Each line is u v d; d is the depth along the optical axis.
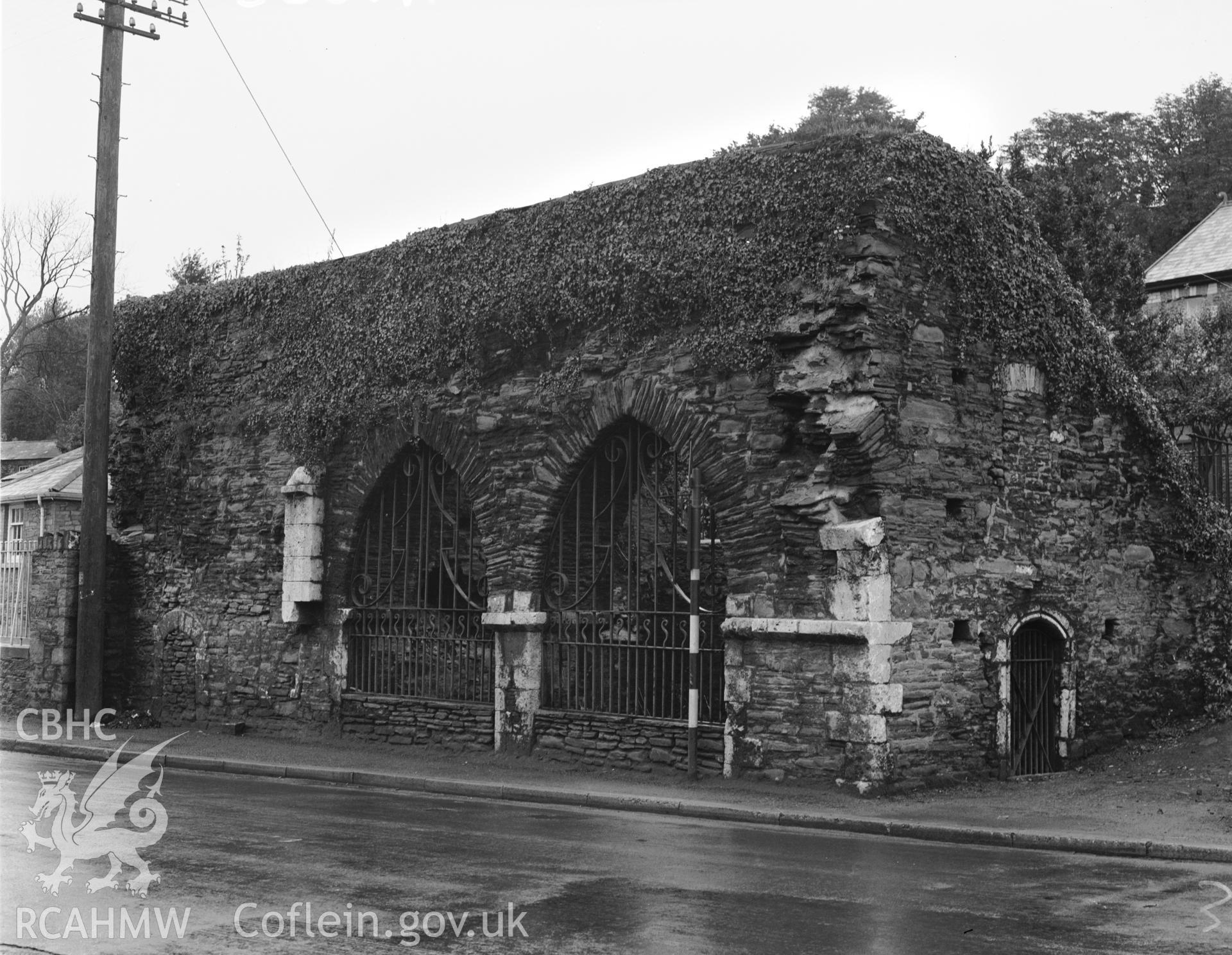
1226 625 17.12
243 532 20.92
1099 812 12.51
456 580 18.08
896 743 13.55
